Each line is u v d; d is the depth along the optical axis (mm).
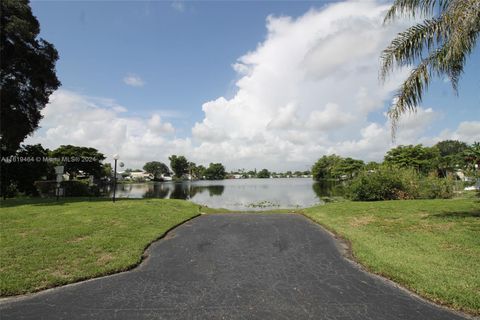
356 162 61375
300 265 5891
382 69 9461
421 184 17797
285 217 11812
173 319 3799
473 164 11758
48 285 4844
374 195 17078
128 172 124062
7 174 20922
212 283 4988
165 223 9859
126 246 6988
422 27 8984
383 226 9094
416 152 42062
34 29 17656
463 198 16328
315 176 91812
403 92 9250
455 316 3875
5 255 6145
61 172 16688
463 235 7480
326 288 4758
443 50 8578
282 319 3785
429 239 7336
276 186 57438
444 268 5414
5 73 16906
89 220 9781
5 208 12375
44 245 6859
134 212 11492
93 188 28016
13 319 3857
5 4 16109
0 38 16156
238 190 44219
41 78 18250
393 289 4719
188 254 6688
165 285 4914
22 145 22203
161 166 124500
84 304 4246
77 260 5953
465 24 7301
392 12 9258
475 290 4484
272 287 4801
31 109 18562
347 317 3836
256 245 7418
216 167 136000
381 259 5949
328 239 8023
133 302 4297
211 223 10422
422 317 3846
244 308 4086
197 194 35250
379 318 3816
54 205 13375
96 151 59844
